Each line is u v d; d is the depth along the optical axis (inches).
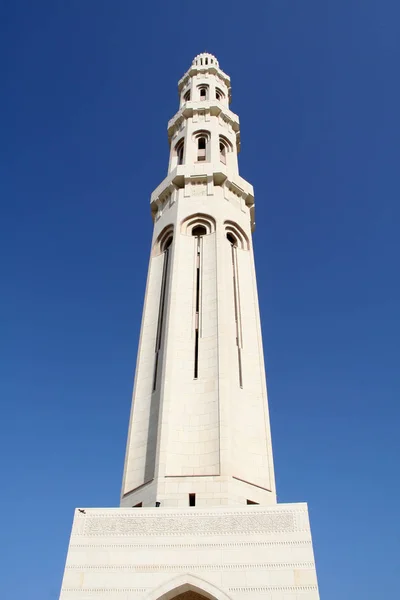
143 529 1107.9
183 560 1056.2
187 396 1439.5
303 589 999.0
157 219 2010.3
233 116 2396.7
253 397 1517.0
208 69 2652.6
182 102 2571.4
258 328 1696.6
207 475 1279.5
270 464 1401.3
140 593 1018.7
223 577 1027.3
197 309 1631.4
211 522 1109.7
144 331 1696.6
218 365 1462.8
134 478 1378.0
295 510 1114.7
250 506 1130.7
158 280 1811.0
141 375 1593.3
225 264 1731.1
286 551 1050.7
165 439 1334.9
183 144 2273.6
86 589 1024.9
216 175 1958.7
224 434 1332.4
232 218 1888.5
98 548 1081.4
